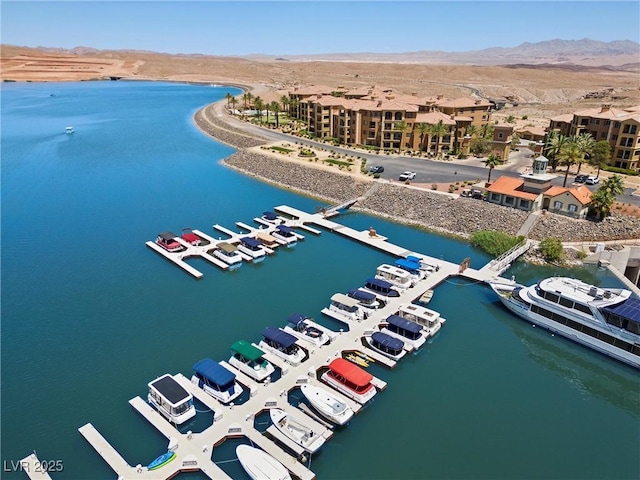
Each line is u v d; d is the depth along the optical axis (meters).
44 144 161.50
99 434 40.47
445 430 42.59
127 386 46.88
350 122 146.00
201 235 84.38
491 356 53.53
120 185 116.94
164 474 36.41
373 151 137.62
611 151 115.00
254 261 75.75
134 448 39.44
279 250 80.25
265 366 47.94
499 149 123.81
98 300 63.31
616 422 44.66
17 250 78.94
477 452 40.28
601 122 117.75
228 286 67.50
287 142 151.62
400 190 101.69
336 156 131.62
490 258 76.94
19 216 94.81
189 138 176.38
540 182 86.62
